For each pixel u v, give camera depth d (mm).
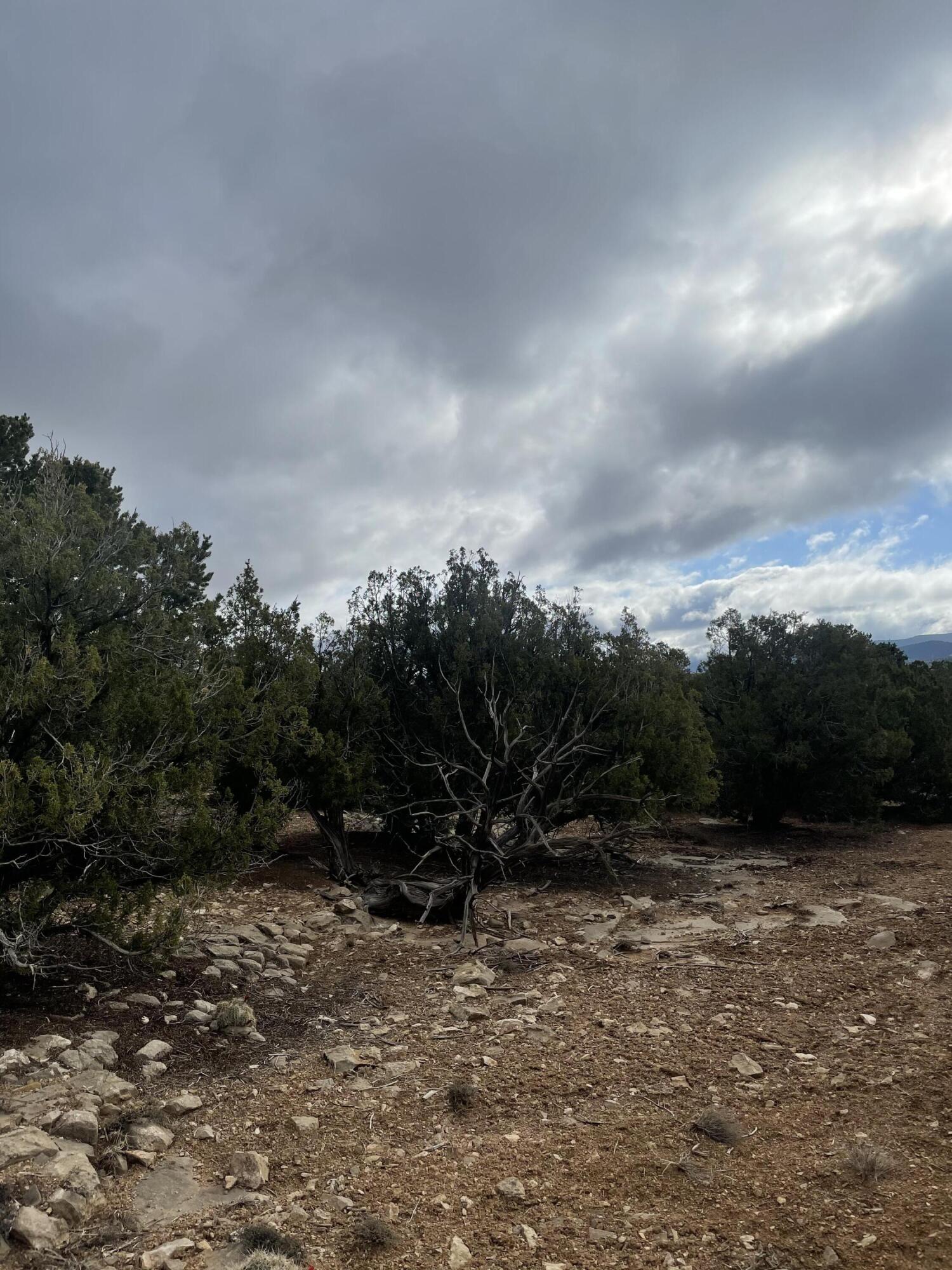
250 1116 5105
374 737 14484
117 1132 4754
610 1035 6465
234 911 10805
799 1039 6258
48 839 6531
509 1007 7328
